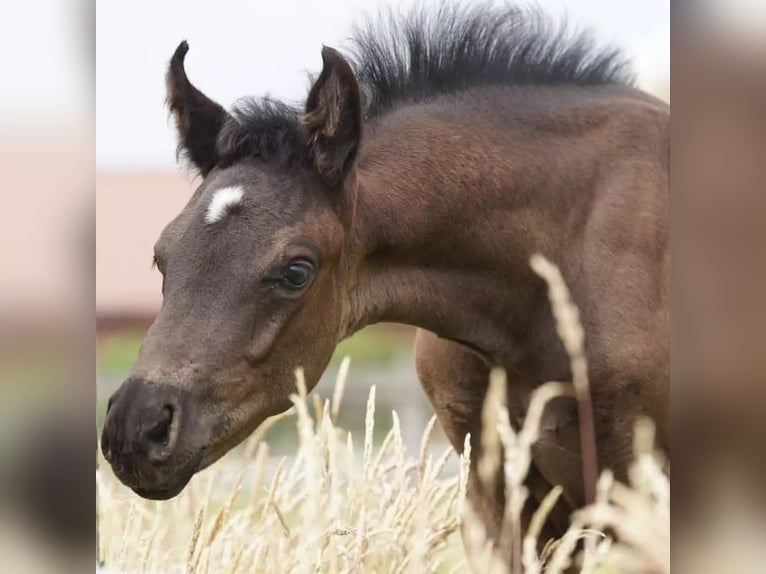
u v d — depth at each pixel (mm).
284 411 5219
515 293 5469
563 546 4098
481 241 5359
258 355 4488
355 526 4727
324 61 4711
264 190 4656
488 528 5871
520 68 5750
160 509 5957
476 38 5715
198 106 5031
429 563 4609
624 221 5473
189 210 4656
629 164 5598
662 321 5398
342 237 4832
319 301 4746
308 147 4781
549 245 5465
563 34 5906
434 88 5621
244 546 4723
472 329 5484
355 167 4906
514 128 5520
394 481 4766
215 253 4488
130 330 20781
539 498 5863
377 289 5234
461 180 5297
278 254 4512
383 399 15102
